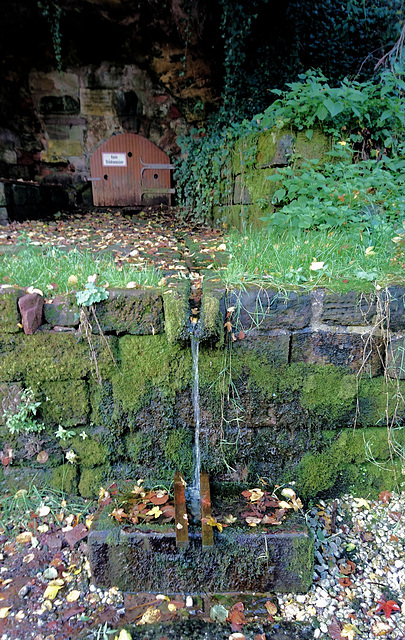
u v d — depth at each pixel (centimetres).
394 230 246
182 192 694
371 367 199
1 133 639
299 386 200
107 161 684
